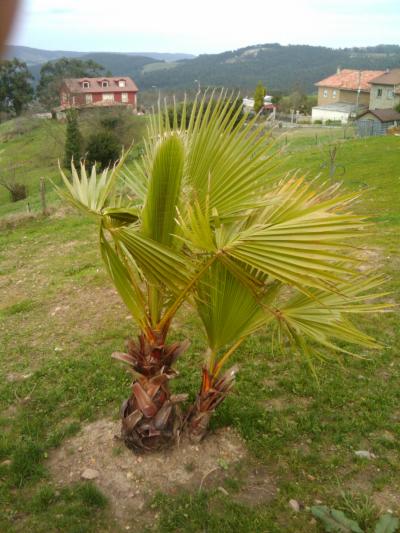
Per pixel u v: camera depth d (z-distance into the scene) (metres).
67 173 29.72
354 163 17.78
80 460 3.81
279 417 4.24
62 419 4.39
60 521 3.26
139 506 3.37
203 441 3.85
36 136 41.44
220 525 3.18
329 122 51.72
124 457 3.75
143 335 3.42
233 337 3.40
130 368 3.50
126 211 2.92
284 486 3.50
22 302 7.31
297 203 2.75
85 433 4.13
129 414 3.67
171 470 3.62
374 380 4.77
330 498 3.39
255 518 3.22
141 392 3.50
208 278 3.12
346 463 3.71
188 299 3.14
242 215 2.88
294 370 4.99
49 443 4.02
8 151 38.31
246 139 2.88
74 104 40.00
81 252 9.60
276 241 2.57
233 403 4.36
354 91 58.72
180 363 5.25
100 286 7.72
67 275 8.38
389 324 5.95
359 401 4.44
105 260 3.01
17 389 4.91
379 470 3.63
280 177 3.14
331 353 5.27
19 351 5.77
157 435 3.59
